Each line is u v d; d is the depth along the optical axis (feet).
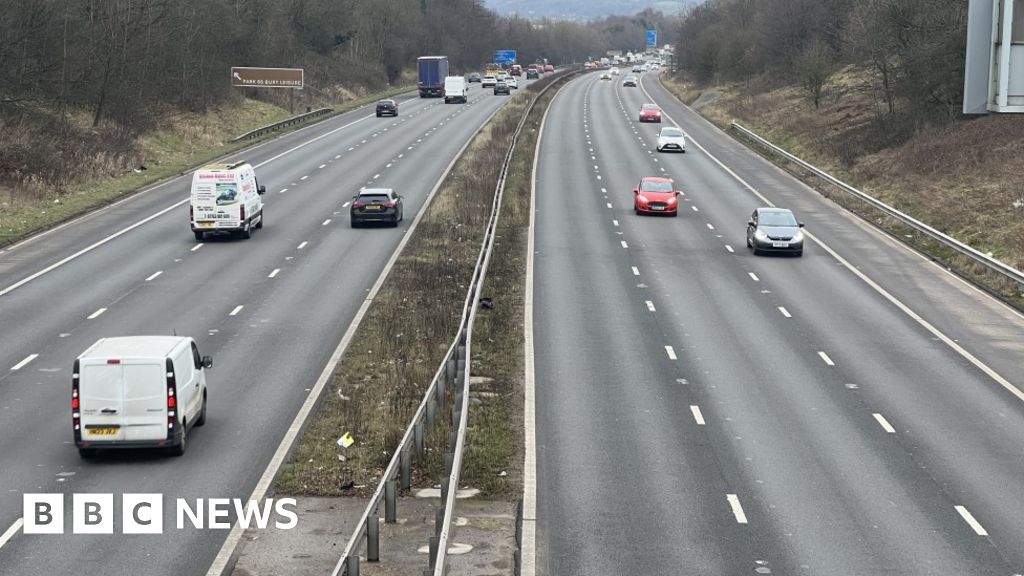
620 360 97.91
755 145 277.64
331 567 56.95
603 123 335.26
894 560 56.65
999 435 78.18
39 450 74.02
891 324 112.37
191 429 78.95
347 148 273.54
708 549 58.23
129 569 55.83
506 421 81.10
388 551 58.59
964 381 92.27
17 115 223.51
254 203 163.53
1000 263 131.23
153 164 236.02
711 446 75.51
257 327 108.06
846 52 332.80
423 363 96.63
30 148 202.59
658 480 68.95
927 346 103.86
